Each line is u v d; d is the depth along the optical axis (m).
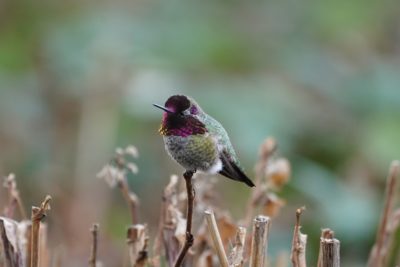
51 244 10.91
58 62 12.23
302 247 5.53
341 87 12.48
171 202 6.25
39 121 12.52
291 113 11.87
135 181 12.04
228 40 12.37
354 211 9.92
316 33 13.72
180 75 12.00
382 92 11.98
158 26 12.36
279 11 13.98
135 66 11.93
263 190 6.93
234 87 11.88
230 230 6.60
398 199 9.70
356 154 11.31
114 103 11.75
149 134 12.07
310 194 10.39
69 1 13.52
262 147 7.11
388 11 13.77
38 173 12.09
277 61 12.96
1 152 12.21
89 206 11.19
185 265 6.21
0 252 5.73
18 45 13.00
